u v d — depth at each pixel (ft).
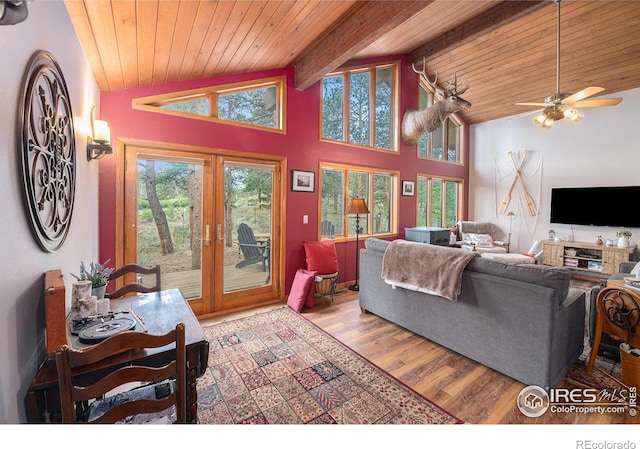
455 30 15.44
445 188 22.25
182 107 10.69
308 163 13.82
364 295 11.55
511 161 21.35
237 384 7.05
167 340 3.72
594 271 16.99
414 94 18.74
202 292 11.14
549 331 6.45
